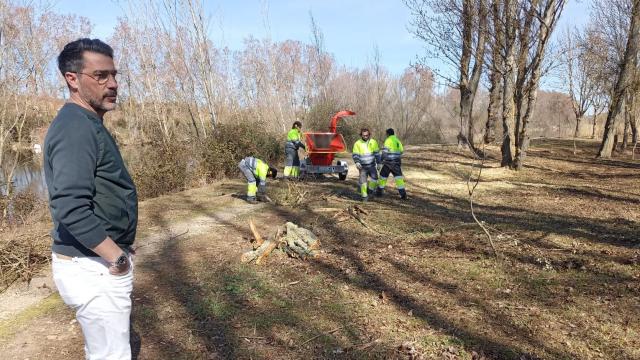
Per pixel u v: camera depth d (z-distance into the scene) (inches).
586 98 1387.8
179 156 557.0
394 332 170.9
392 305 195.2
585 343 161.3
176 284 223.0
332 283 220.7
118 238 99.5
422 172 641.0
